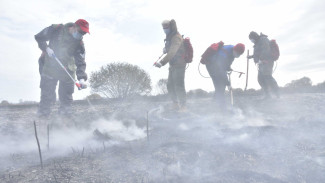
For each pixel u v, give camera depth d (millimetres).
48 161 2377
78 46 3812
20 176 2023
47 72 3699
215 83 5410
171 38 5230
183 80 5270
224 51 5262
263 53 6914
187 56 5164
